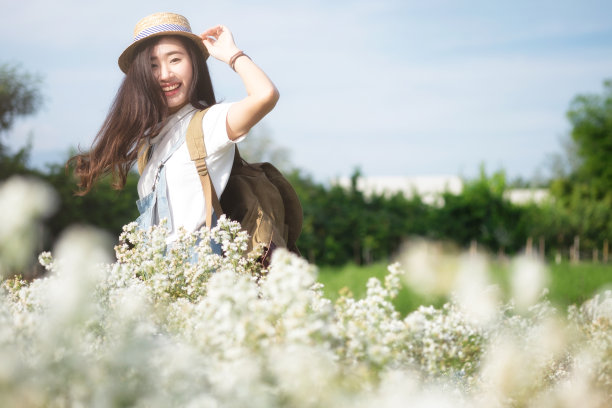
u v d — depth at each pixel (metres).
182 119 2.81
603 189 39.25
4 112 20.36
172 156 2.74
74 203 14.52
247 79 2.70
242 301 1.46
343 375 1.35
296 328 1.38
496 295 2.05
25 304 1.74
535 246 23.56
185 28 2.89
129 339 1.26
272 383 1.28
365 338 1.47
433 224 22.20
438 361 1.62
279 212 2.82
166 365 1.20
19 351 1.20
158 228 2.45
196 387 1.21
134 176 15.86
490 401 1.61
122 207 15.30
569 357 1.96
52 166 15.03
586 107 42.28
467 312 1.86
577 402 1.62
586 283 6.17
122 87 2.84
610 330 1.87
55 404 1.16
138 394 1.15
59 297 1.20
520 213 23.95
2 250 1.01
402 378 1.36
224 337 1.41
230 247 2.43
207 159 2.69
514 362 1.64
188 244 2.49
